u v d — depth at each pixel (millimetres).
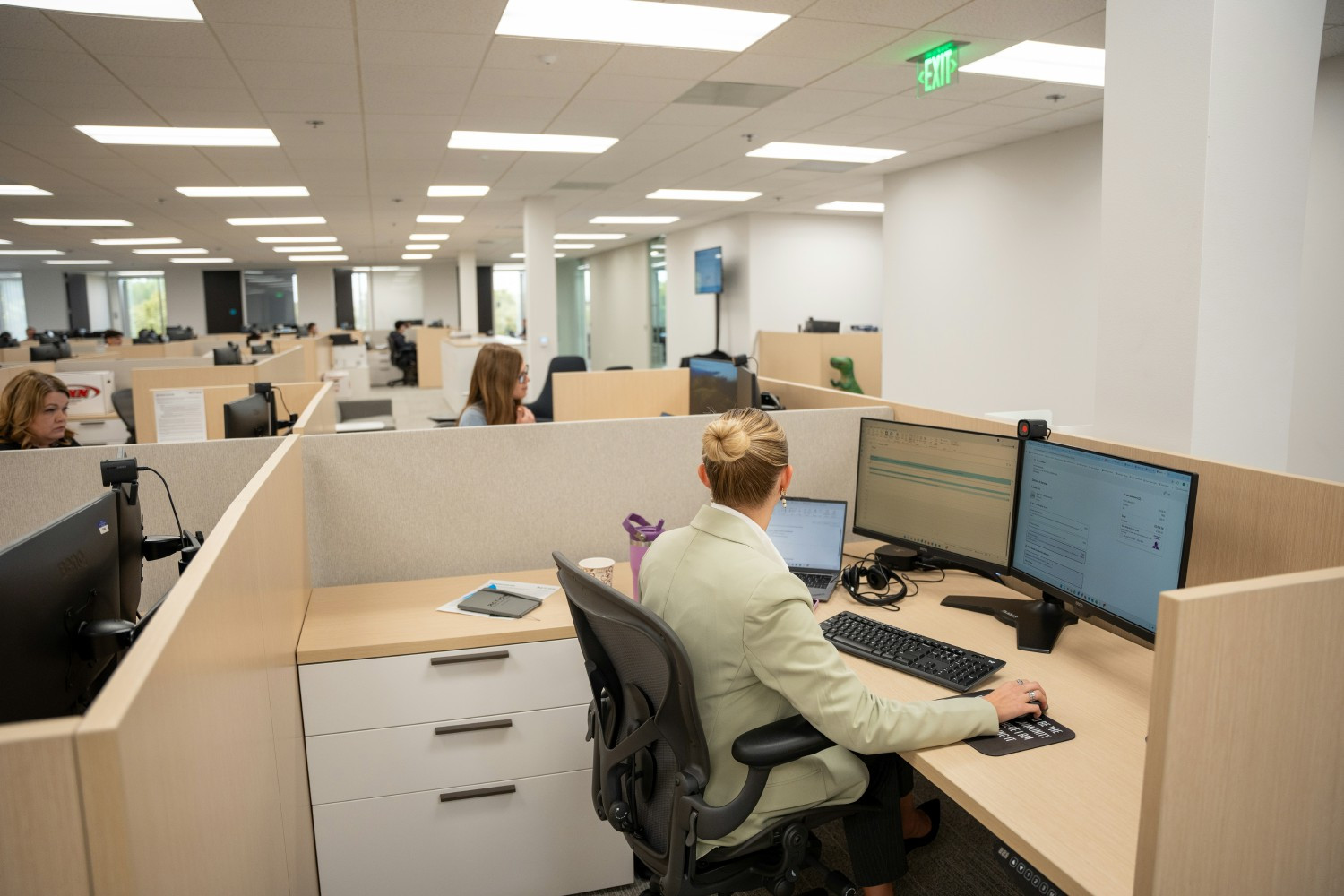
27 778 533
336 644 1639
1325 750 835
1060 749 1231
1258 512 1413
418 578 2070
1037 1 3031
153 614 763
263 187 6711
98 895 552
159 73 3604
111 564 1151
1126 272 2285
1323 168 3861
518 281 19312
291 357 5859
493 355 3057
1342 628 823
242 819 945
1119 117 2287
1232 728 784
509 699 1726
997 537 1767
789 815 1315
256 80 3754
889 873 1471
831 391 2748
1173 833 774
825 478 2354
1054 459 1605
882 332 7020
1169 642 747
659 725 1230
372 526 2029
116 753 543
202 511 1891
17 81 3682
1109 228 2326
